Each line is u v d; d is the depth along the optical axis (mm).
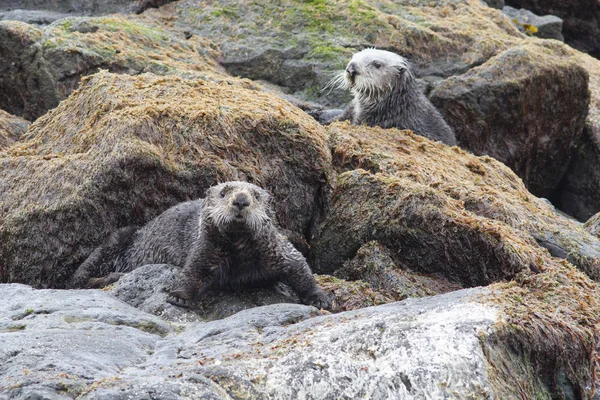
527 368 16031
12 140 35531
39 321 18109
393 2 49281
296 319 18344
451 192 26047
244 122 26469
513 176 30703
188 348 16734
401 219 23859
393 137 30484
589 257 24688
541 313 16781
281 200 26531
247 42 43844
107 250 24672
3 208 25812
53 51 37938
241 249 20500
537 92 42406
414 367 14680
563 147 45062
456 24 47156
